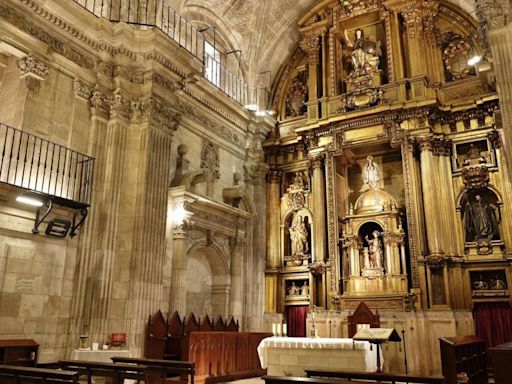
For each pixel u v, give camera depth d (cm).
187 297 1541
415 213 1559
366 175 1747
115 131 1269
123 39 1283
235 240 1698
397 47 1744
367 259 1630
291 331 1772
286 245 1878
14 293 1016
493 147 1566
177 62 1380
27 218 1064
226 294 1641
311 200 1827
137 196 1258
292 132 1933
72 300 1127
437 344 1419
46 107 1150
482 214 1539
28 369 674
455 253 1520
